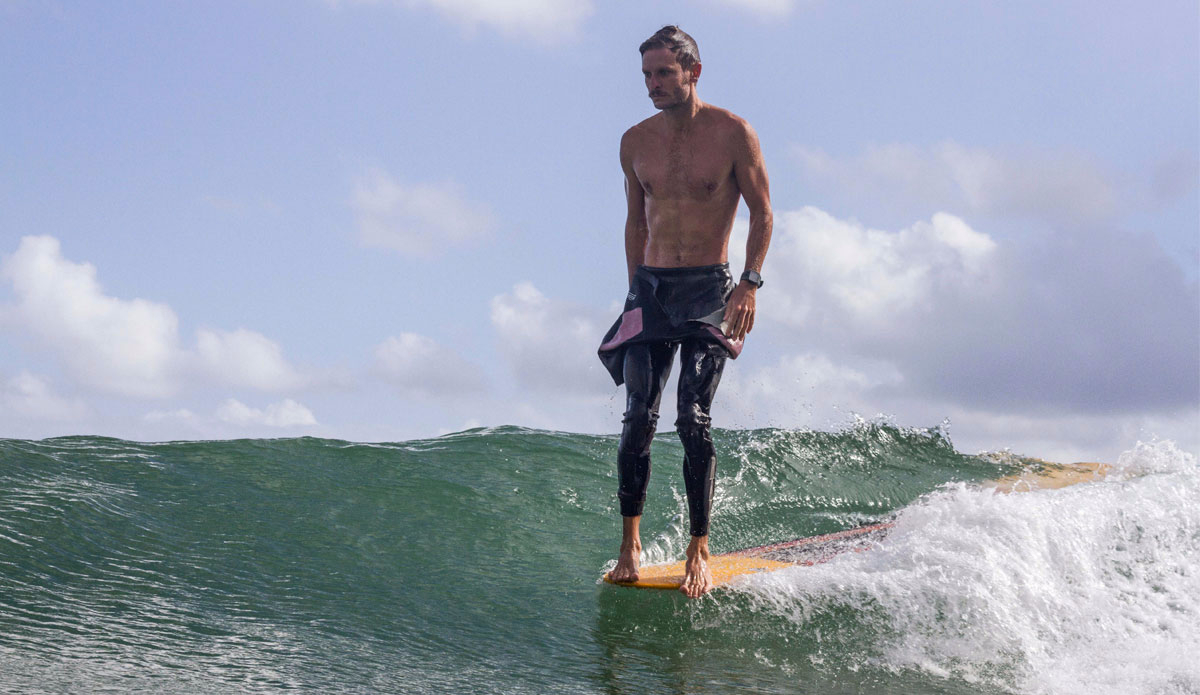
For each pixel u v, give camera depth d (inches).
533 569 153.0
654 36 145.0
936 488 243.4
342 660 108.0
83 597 118.7
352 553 149.5
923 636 128.7
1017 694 113.5
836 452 259.3
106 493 159.0
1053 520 154.8
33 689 88.4
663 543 185.8
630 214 158.4
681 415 144.1
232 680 97.7
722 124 146.5
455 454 211.9
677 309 147.3
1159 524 163.3
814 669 118.5
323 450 198.8
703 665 117.5
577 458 222.1
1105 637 130.4
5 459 167.3
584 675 110.7
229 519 157.0
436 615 128.6
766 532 202.4
